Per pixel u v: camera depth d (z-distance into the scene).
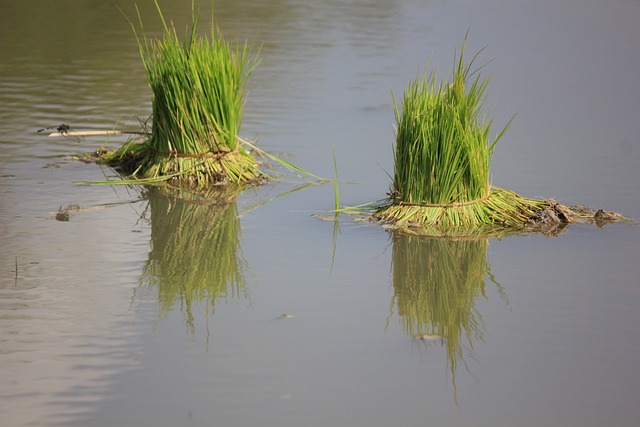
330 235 11.66
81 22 25.12
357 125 16.41
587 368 8.34
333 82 19.42
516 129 16.09
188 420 7.37
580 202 12.59
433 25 26.12
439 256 11.01
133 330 8.95
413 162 12.05
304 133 15.88
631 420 7.50
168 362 8.32
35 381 7.92
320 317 9.35
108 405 7.57
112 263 10.62
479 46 23.12
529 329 9.12
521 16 27.66
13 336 8.73
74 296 9.70
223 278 10.30
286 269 10.56
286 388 7.91
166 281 10.18
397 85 19.17
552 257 10.95
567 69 20.72
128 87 18.66
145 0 28.33
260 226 11.97
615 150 14.91
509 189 13.04
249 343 8.74
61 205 12.54
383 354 8.59
